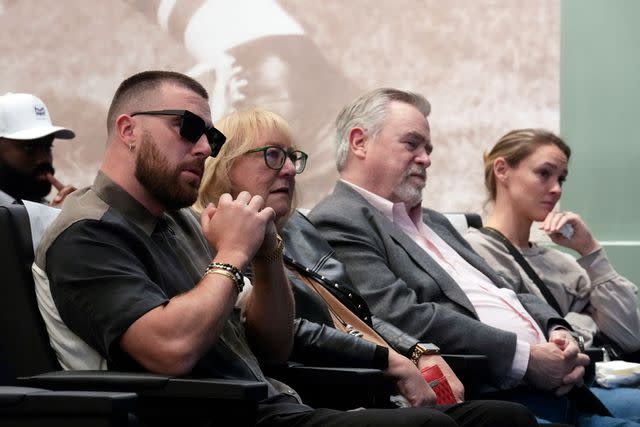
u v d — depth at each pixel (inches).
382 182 285.0
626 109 496.7
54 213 183.3
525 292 321.4
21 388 145.0
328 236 269.7
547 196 332.8
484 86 485.1
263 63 475.5
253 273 197.5
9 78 471.5
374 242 271.4
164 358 162.7
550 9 486.3
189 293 168.7
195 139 185.0
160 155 183.2
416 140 286.2
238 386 150.8
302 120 477.1
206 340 165.9
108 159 185.5
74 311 167.6
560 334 281.3
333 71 478.9
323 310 233.9
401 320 258.2
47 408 138.6
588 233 339.3
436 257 289.3
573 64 497.7
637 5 495.2
